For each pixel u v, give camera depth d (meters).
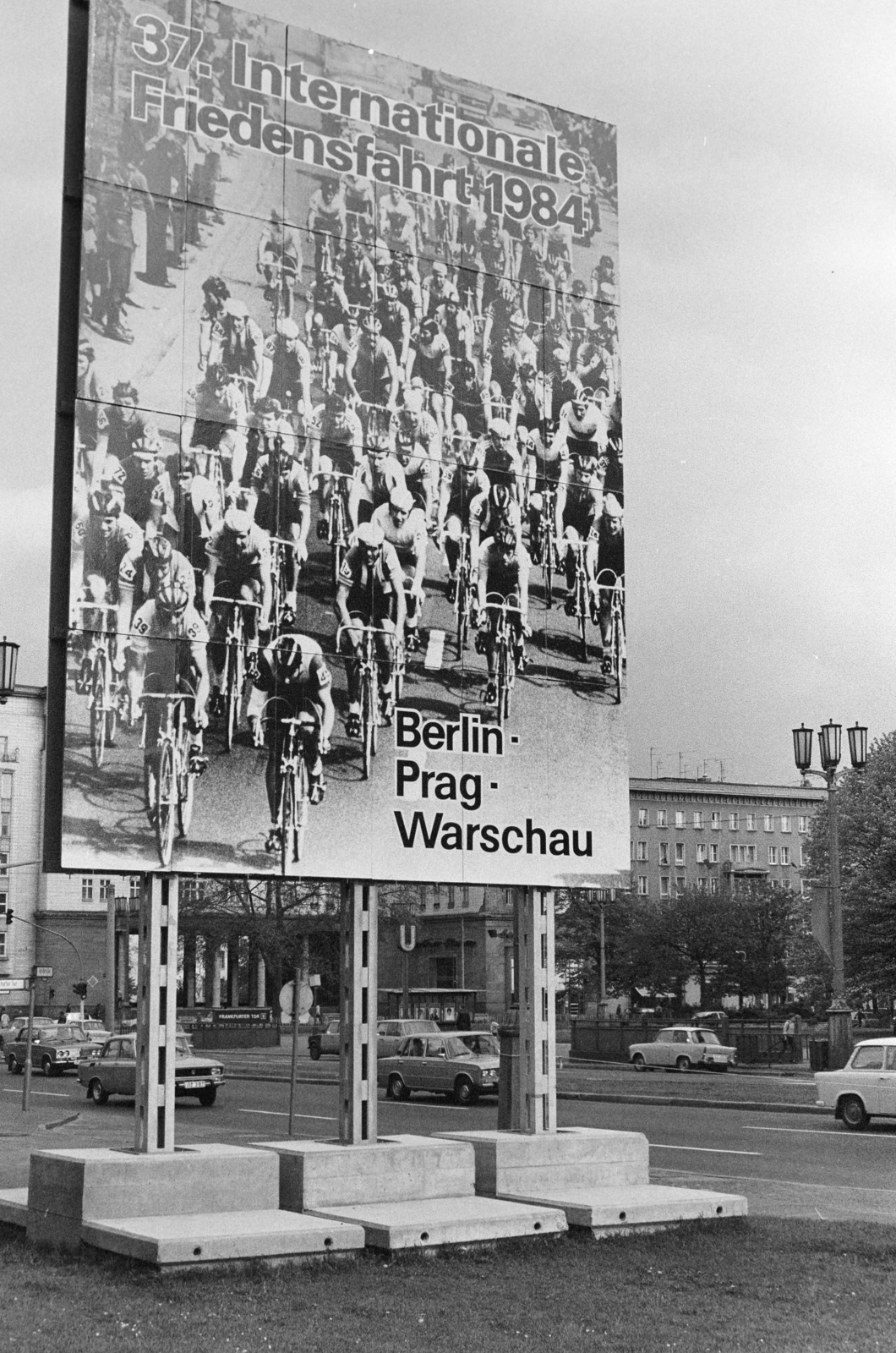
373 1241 11.20
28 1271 10.42
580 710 14.59
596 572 14.84
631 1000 104.00
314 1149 12.48
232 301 12.96
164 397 12.56
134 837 12.08
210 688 12.53
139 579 12.30
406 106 14.17
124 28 12.72
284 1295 9.76
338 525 13.33
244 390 12.94
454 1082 34.28
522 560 14.39
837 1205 15.35
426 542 13.82
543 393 14.70
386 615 13.52
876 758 67.69
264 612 12.85
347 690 13.23
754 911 102.94
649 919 102.94
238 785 12.59
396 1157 12.70
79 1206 11.23
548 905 14.45
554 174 15.02
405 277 13.97
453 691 13.84
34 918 96.56
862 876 63.22
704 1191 13.50
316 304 13.42
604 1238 12.12
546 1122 14.05
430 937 101.50
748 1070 49.22
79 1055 45.62
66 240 12.61
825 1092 25.77
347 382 13.51
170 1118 11.90
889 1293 10.17
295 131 13.49
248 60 13.30
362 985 13.16
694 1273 10.75
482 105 14.62
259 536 12.88
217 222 12.96
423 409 13.94
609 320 15.19
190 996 92.62
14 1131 24.08
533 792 14.25
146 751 12.20
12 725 98.38
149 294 12.59
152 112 12.78
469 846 13.80
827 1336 8.82
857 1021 65.19
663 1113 29.36
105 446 12.27
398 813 13.41
